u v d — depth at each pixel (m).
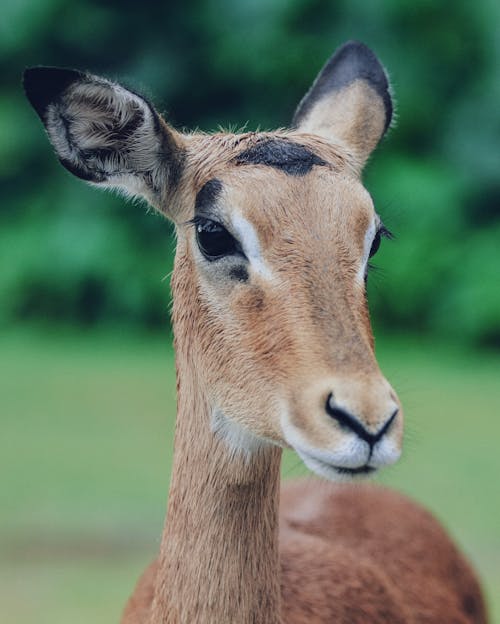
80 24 47.97
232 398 10.41
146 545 24.25
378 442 9.30
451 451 31.17
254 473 10.72
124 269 46.66
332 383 9.42
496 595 21.34
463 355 44.22
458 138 47.88
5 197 50.00
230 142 11.08
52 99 11.11
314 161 10.66
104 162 11.50
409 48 47.69
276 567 10.98
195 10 47.88
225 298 10.41
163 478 28.70
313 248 10.11
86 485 27.94
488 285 44.91
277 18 47.06
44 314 48.09
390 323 46.44
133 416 34.50
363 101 12.52
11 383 38.62
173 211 11.39
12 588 21.84
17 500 26.72
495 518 25.86
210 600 10.75
